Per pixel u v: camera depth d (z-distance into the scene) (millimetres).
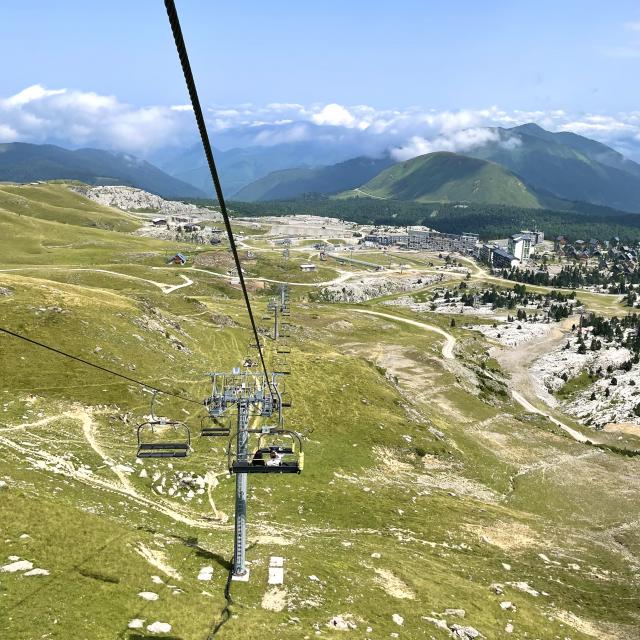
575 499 113125
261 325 198750
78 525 46781
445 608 55812
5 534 41688
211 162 16188
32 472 59375
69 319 110188
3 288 116375
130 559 44531
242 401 46969
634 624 64250
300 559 56906
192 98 13281
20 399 81875
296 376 128875
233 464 37344
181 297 186000
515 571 73688
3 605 33750
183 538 56688
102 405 87188
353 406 121062
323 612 47188
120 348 108500
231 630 39000
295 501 79062
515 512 99312
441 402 164375
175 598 40906
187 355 125000
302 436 103625
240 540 49719
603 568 81438
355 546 67688
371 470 98750
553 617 61969
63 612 34750
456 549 76750
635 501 115438
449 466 111562
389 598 54281
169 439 84500
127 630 35094
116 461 72250
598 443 171000
